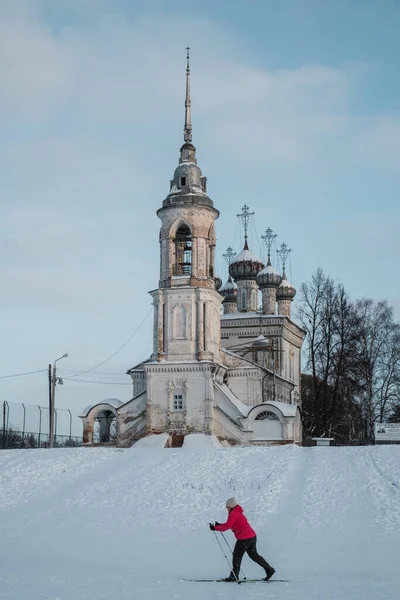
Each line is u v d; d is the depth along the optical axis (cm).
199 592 1803
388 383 8431
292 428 6419
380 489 3712
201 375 6550
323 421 7594
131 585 1914
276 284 8856
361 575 2156
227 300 9612
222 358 7138
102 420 7281
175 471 4297
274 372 7925
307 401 9475
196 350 6600
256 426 6481
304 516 3331
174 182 6950
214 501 3694
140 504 3691
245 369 7075
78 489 4009
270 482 3969
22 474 4453
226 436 6494
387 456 4450
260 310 9444
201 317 6631
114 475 4281
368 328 8412
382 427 6138
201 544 2895
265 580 2019
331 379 7838
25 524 3397
